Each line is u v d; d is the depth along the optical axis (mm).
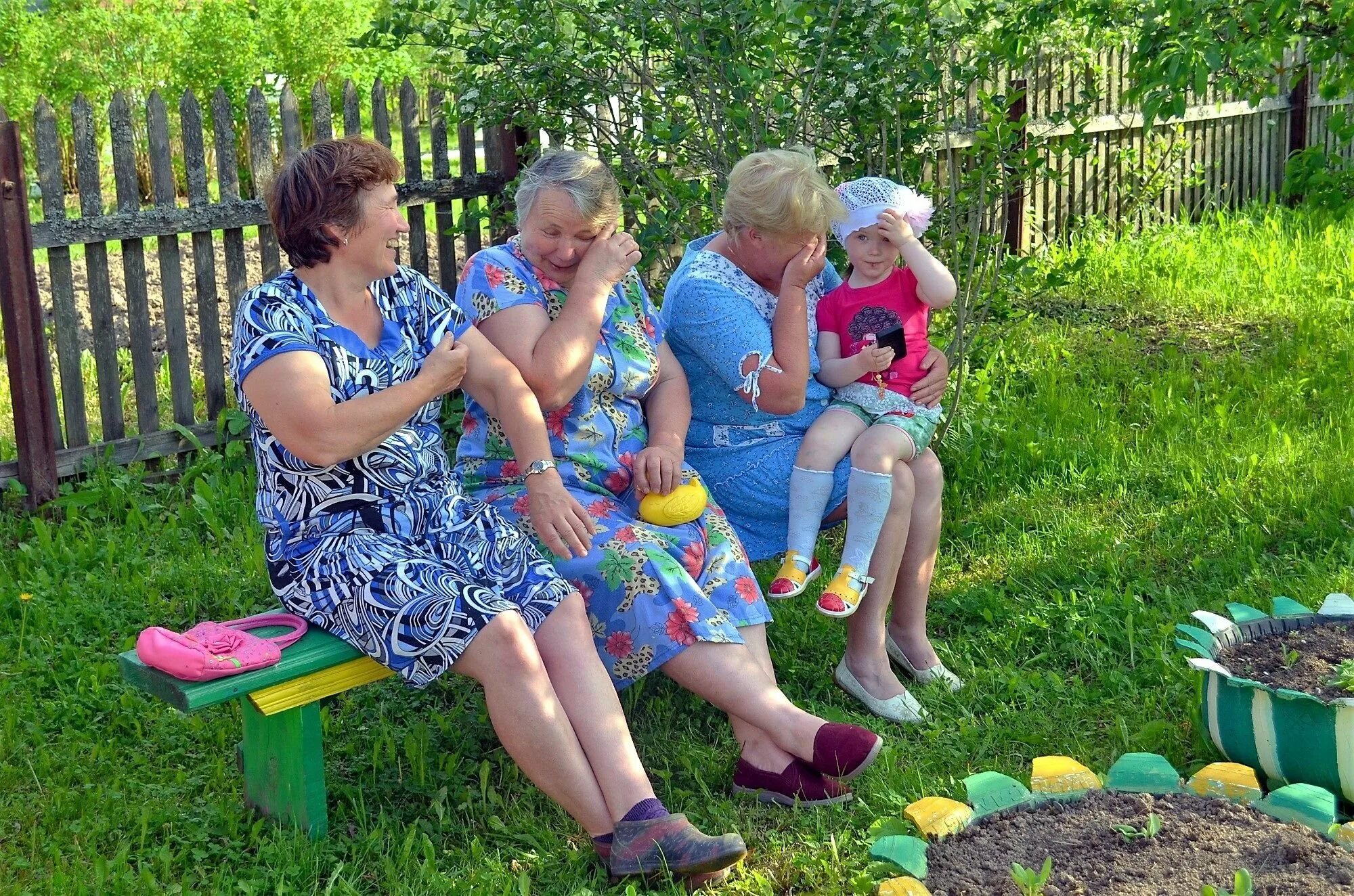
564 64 5141
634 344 3424
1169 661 3730
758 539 3766
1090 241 8867
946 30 4969
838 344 3746
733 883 2875
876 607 3652
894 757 3320
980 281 5117
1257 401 5832
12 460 5230
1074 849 2662
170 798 3223
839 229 3717
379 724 3605
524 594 2986
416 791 3268
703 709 3672
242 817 3109
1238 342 6961
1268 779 3078
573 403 3346
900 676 3916
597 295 3248
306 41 12039
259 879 2873
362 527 3014
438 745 3508
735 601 3330
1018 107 8492
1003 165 4922
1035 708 3643
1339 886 2475
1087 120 5297
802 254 3502
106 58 11781
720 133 4977
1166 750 3352
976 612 4246
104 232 5117
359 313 3041
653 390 3561
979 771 3316
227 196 5398
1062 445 5410
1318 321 7016
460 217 5859
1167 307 7707
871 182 3736
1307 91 10648
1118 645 3984
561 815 3180
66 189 11812
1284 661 3168
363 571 2934
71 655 3916
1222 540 4594
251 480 5258
